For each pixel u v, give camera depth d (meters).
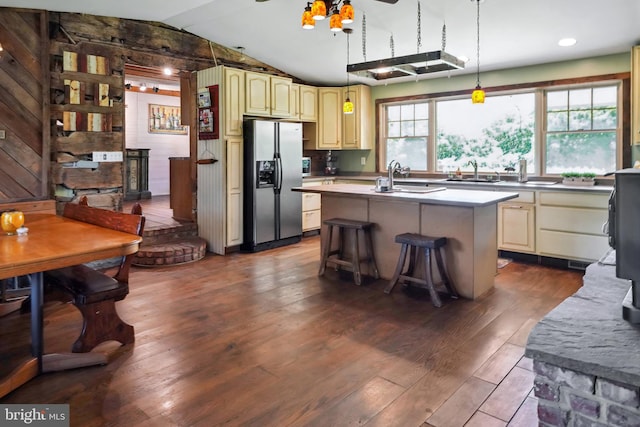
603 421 1.30
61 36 4.35
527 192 4.79
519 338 2.80
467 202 3.28
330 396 2.13
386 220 4.13
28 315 3.21
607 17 3.96
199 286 3.95
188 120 5.66
